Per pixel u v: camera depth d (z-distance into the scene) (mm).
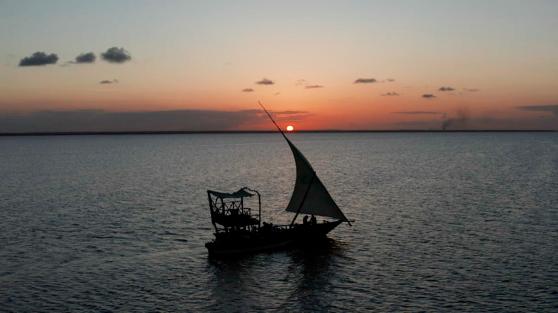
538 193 83688
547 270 41188
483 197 80188
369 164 154375
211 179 115500
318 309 34250
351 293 36969
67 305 35031
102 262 44906
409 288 37719
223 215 48250
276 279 40219
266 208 73062
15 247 50156
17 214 68875
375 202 76688
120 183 107312
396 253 46969
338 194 85938
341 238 52812
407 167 141000
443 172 123938
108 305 35031
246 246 47250
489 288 37375
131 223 61781
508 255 45656
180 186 101438
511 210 67938
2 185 104625
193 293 37312
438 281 39031
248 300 35938
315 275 40969
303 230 49312
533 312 33062
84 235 55312
